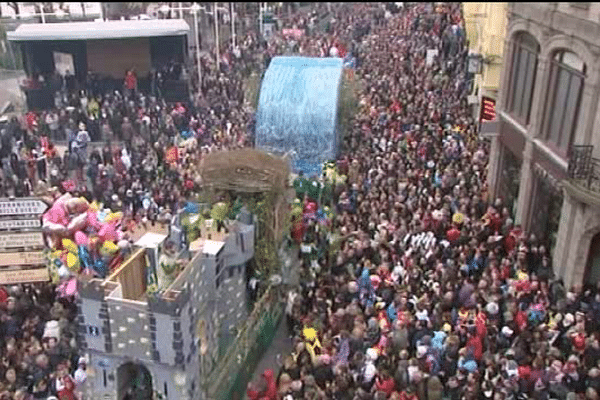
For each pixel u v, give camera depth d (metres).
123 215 19.50
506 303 16.12
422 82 34.81
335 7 63.25
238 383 15.39
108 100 30.16
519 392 13.63
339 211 22.31
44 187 22.27
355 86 29.42
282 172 17.16
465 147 26.67
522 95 22.42
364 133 28.64
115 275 13.50
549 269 18.62
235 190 16.67
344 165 24.84
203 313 14.45
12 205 15.52
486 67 27.86
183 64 32.75
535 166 20.75
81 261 15.29
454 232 19.02
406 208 20.78
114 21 33.69
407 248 18.86
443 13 49.28
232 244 15.59
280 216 17.66
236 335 15.77
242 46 41.72
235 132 28.39
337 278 17.75
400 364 14.12
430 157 25.08
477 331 15.00
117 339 13.27
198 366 13.96
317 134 26.52
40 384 14.27
